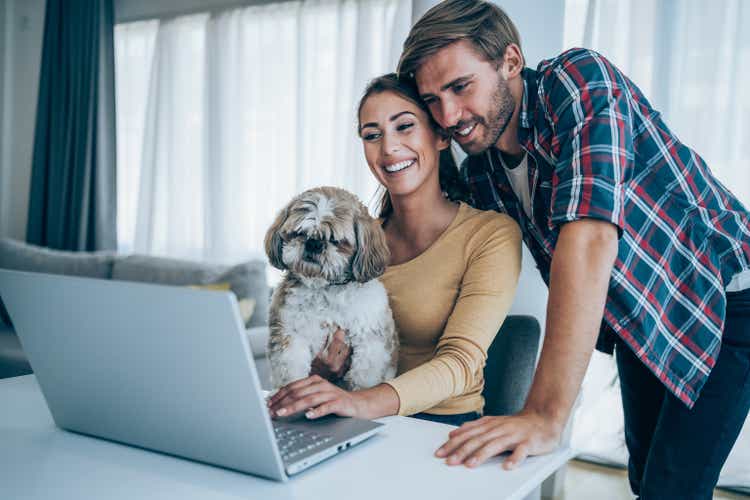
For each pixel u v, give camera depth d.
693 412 1.19
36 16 4.81
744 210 1.30
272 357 1.33
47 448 0.83
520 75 1.27
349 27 3.54
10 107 4.96
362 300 1.30
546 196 1.25
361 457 0.81
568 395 0.91
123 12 4.45
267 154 3.85
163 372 0.74
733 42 2.61
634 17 2.78
